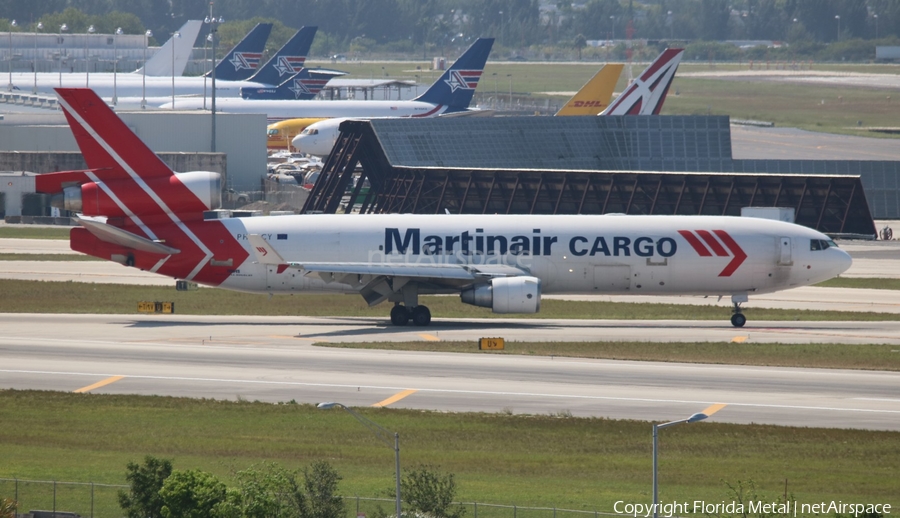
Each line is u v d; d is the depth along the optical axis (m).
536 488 169.12
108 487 167.00
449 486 158.12
